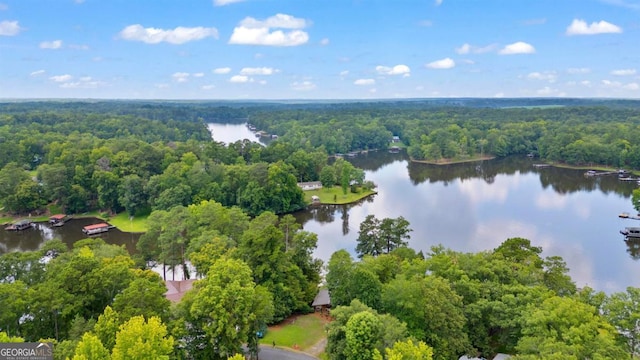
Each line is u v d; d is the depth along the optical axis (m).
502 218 160.25
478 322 69.50
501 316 67.19
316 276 94.44
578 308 60.81
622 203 181.25
